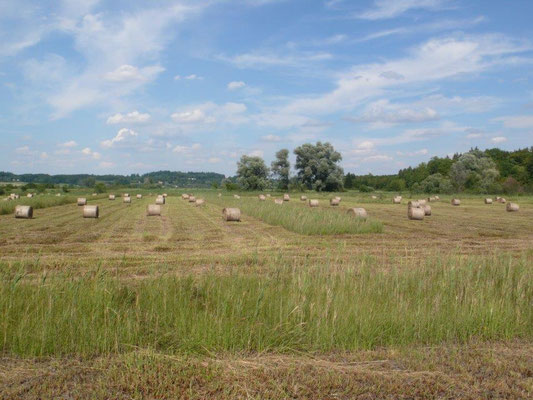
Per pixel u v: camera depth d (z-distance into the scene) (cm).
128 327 623
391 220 3005
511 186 8088
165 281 823
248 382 520
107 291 723
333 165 10412
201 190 10756
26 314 635
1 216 3003
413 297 810
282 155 10862
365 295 786
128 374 522
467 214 3581
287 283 853
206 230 2247
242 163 10875
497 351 637
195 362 564
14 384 503
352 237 1994
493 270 988
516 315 740
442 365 585
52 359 574
